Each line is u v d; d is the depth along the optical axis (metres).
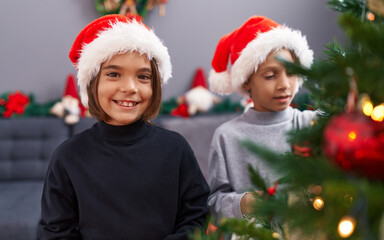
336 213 0.33
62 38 2.56
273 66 1.02
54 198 0.89
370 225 0.29
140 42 0.85
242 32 1.13
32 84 2.58
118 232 0.86
